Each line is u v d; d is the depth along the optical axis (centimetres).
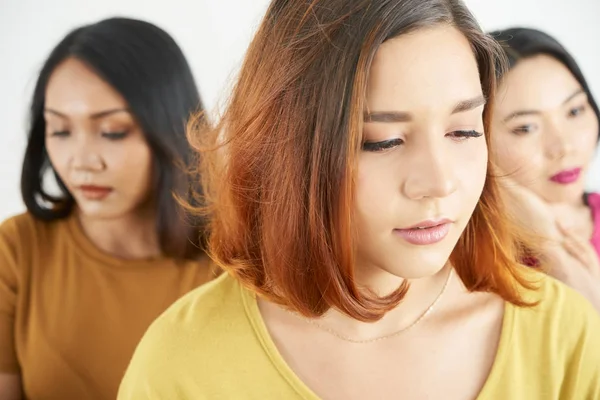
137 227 110
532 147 100
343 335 66
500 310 68
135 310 108
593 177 128
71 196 114
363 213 56
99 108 102
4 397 111
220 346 66
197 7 133
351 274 59
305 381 65
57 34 134
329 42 56
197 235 110
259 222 68
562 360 66
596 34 131
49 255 114
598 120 105
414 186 54
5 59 134
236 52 133
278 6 63
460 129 55
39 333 109
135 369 68
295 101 59
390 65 53
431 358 65
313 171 58
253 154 65
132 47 103
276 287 66
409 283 65
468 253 68
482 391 64
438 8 54
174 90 106
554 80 98
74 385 108
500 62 67
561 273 101
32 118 110
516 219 97
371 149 55
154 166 107
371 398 64
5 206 139
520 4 129
